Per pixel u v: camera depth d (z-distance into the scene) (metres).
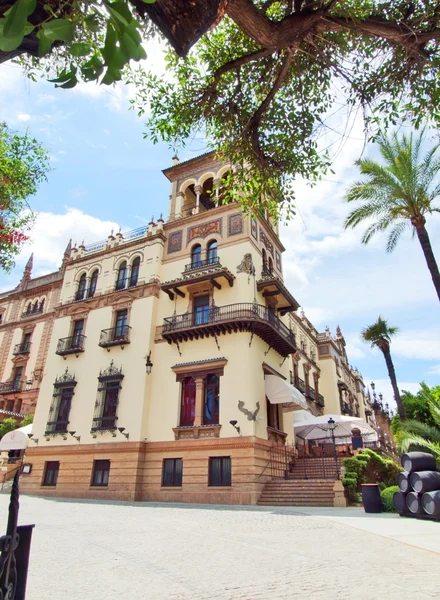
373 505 12.74
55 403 25.02
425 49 6.55
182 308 23.53
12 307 35.25
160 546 7.05
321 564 5.58
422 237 16.92
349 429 26.22
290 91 8.55
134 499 19.84
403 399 31.61
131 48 1.92
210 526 9.74
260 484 18.25
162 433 21.11
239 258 22.98
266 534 8.39
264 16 4.56
